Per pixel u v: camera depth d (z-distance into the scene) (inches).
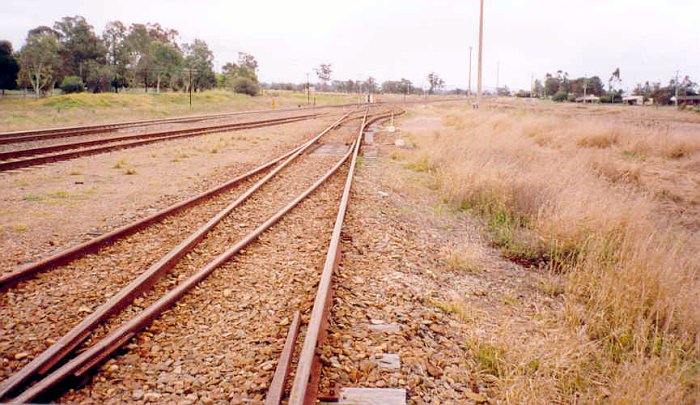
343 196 377.1
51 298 196.9
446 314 205.2
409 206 412.2
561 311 213.3
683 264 263.1
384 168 592.7
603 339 190.7
